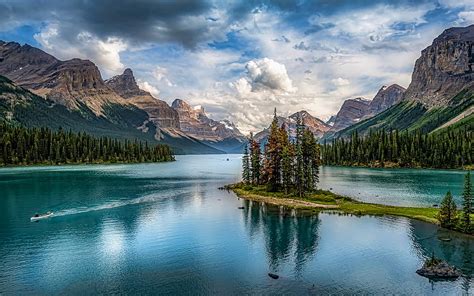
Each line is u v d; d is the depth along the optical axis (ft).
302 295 143.23
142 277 161.79
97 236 227.61
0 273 165.78
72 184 492.95
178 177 652.07
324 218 278.87
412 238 221.66
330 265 176.45
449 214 248.52
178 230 242.99
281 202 348.59
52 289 149.18
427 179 576.20
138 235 230.48
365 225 255.29
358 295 143.02
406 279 158.81
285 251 198.29
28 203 338.54
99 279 159.22
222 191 439.22
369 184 506.07
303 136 400.06
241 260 183.93
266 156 423.23
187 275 164.04
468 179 237.25
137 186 485.97
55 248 203.21
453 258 184.85
